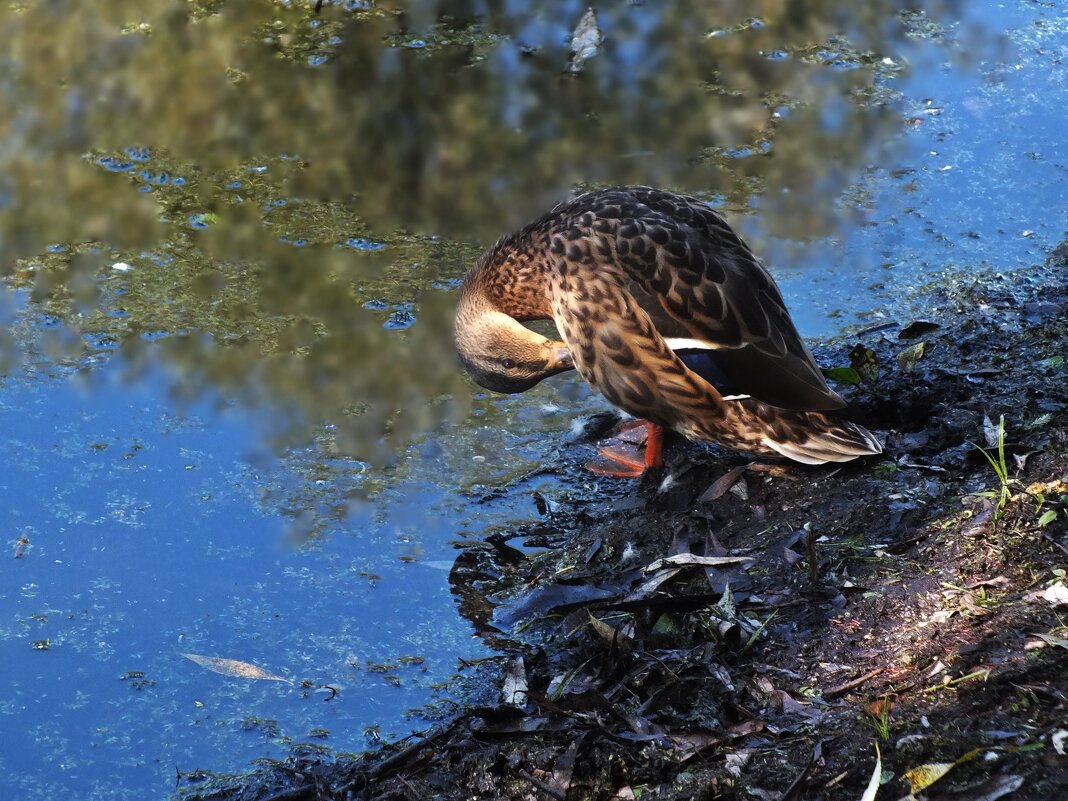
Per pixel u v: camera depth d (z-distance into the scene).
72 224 11.12
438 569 8.07
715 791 5.75
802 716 6.18
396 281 10.55
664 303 8.23
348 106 12.73
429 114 12.62
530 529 8.40
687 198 8.95
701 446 9.00
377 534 8.34
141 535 8.25
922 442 8.33
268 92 12.92
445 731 6.74
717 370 8.19
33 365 9.62
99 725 7.00
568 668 7.14
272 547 8.22
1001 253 10.88
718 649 6.87
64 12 14.16
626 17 14.47
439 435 9.19
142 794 6.59
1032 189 11.69
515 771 6.27
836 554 7.38
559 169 11.88
